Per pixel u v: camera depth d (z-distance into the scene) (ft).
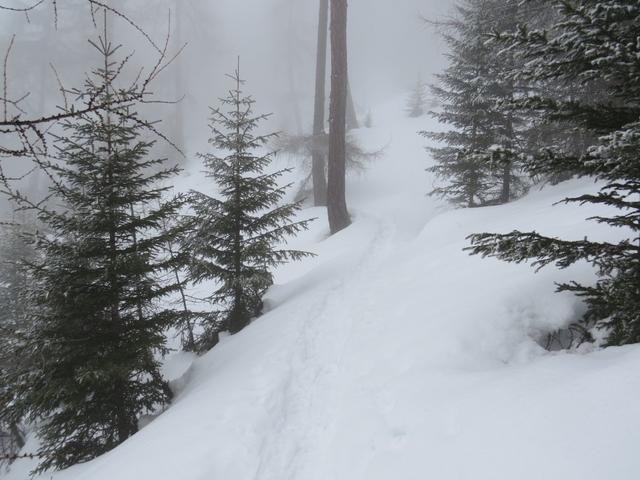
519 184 42.93
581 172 11.27
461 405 11.35
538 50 10.95
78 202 19.06
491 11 38.91
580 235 18.88
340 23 42.24
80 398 18.57
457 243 27.27
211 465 13.37
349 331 21.24
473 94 40.06
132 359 19.21
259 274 27.22
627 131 9.19
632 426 7.53
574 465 7.52
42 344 17.98
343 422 14.26
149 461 13.82
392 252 36.68
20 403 17.80
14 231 36.32
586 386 9.21
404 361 15.87
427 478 9.66
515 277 17.88
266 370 19.17
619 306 11.14
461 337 15.52
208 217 25.85
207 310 38.06
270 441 14.49
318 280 31.89
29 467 25.22
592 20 9.77
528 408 9.61
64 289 18.21
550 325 15.20
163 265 20.61
